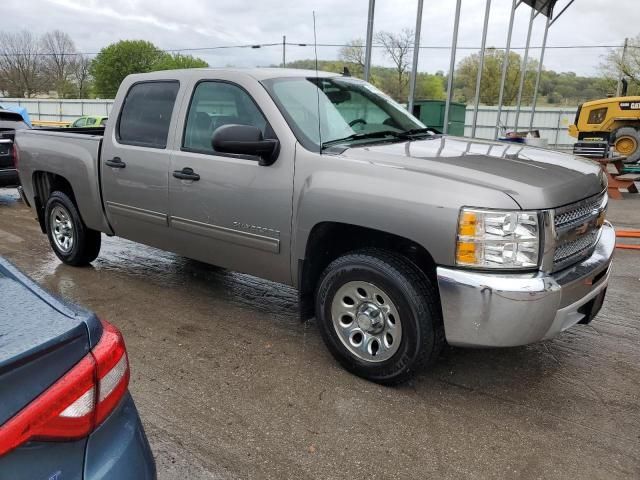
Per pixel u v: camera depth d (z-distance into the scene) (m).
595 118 15.23
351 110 4.04
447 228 2.84
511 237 2.77
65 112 41.25
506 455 2.70
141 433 1.66
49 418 1.33
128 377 1.67
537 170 3.18
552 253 2.89
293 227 3.49
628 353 3.80
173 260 5.85
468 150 3.60
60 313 1.55
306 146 3.47
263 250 3.72
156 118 4.39
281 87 3.79
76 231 5.33
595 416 3.04
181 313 4.41
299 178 3.43
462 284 2.81
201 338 3.95
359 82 4.56
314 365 3.57
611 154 14.41
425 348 3.08
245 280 5.24
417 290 3.03
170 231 4.35
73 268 5.56
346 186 3.19
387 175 3.10
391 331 3.19
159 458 2.63
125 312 4.42
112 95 53.03
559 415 3.05
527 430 2.91
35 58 56.19
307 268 3.55
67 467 1.38
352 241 3.57
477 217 2.77
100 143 4.82
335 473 2.56
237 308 4.54
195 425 2.90
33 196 5.69
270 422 2.94
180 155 4.11
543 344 3.93
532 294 2.74
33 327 1.45
